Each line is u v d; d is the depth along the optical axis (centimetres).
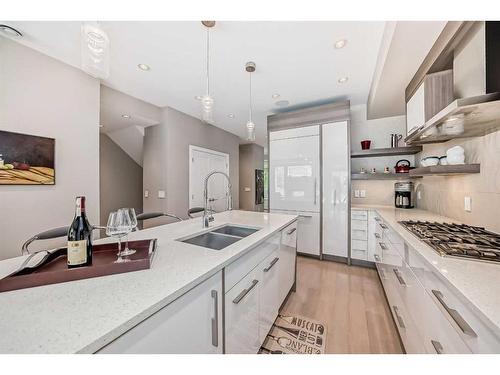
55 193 208
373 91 260
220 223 180
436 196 230
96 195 241
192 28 168
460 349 70
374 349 141
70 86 220
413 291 116
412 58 183
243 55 206
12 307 57
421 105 187
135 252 97
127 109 299
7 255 179
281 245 175
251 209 670
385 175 301
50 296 63
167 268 83
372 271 274
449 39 159
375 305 194
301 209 332
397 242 153
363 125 350
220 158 477
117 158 460
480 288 70
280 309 182
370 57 210
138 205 499
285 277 188
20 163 185
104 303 59
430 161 191
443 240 117
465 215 169
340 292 219
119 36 178
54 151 207
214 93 296
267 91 290
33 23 163
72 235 78
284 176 345
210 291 85
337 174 306
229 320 99
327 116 312
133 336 55
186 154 382
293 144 338
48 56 203
